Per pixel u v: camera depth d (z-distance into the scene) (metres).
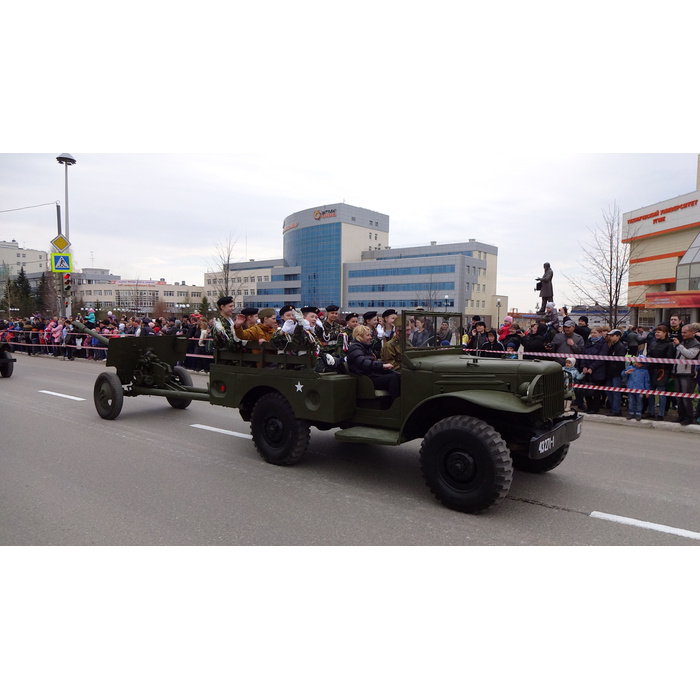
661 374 8.12
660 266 35.25
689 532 4.08
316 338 5.50
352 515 4.39
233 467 5.73
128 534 4.00
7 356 13.44
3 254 111.81
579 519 4.33
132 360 8.43
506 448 4.28
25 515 4.36
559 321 11.25
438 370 4.91
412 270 80.94
